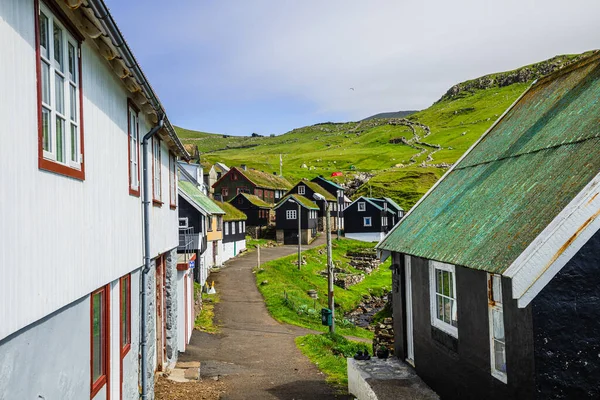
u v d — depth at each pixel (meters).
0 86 4.35
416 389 10.02
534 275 5.84
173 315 14.78
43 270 5.18
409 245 9.77
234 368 15.56
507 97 197.12
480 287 7.73
